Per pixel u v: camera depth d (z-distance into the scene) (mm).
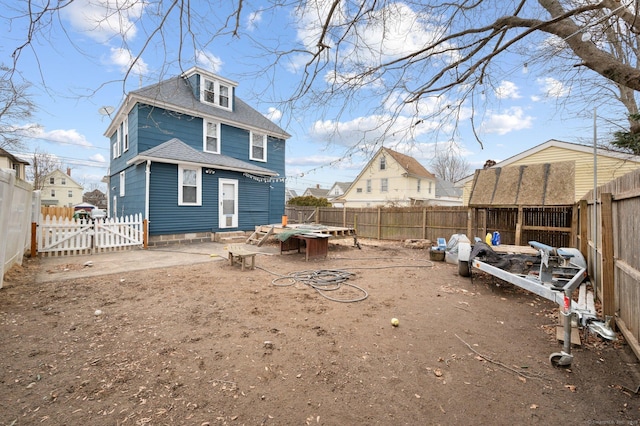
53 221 7711
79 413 1979
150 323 3490
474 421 2014
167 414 2000
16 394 2152
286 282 5465
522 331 3520
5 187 4645
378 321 3719
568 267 4508
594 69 2971
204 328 3381
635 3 2490
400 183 26031
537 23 3104
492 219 9453
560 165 7773
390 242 12625
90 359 2668
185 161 10258
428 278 6047
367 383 2418
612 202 3619
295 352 2881
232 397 2197
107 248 8648
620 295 3420
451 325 3660
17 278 5340
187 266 6668
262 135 15188
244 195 12625
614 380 2520
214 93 13617
